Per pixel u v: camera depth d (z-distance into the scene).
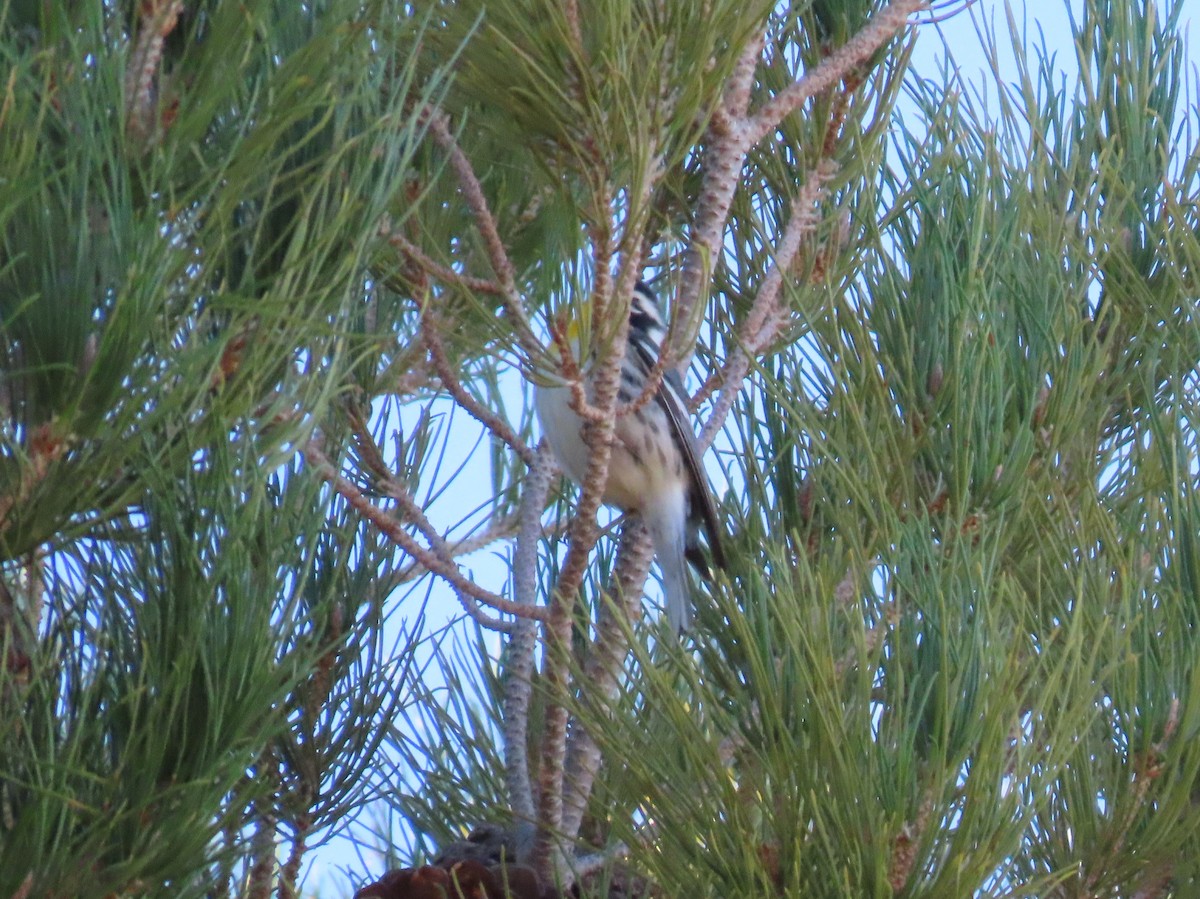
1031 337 5.58
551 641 5.39
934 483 5.50
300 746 5.57
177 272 3.57
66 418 3.35
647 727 4.89
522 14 4.40
